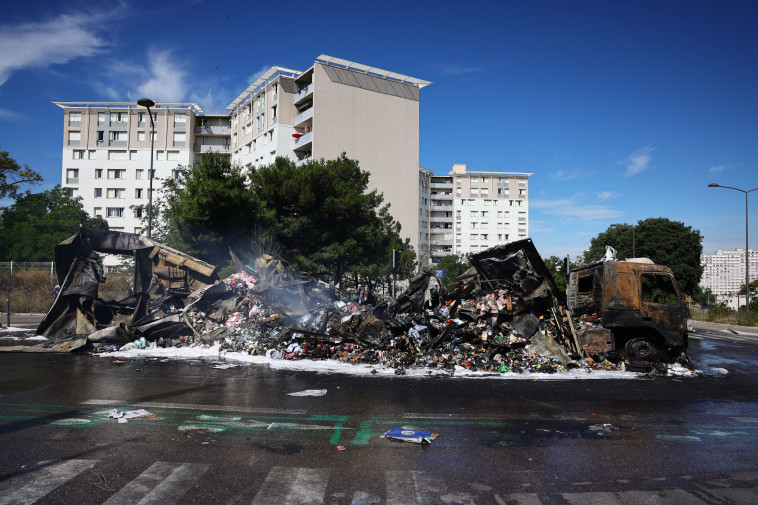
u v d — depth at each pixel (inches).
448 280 631.8
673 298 408.5
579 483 158.1
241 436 202.1
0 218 2085.4
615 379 359.3
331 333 441.7
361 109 2038.6
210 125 2647.6
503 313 430.3
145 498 139.2
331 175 948.6
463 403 271.3
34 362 389.1
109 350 450.9
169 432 205.3
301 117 2007.9
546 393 303.9
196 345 467.8
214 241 808.3
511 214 4055.1
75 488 145.3
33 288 1121.4
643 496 148.3
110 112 2605.8
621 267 406.3
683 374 386.3
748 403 288.0
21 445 184.9
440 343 423.5
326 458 177.2
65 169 2586.1
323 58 1972.2
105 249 563.8
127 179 2583.7
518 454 186.5
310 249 960.3
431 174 4020.7
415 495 145.6
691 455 189.0
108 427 210.8
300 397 278.2
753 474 169.0
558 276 1140.5
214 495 142.4
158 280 590.6
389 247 1155.3
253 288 534.3
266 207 920.3
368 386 314.3
